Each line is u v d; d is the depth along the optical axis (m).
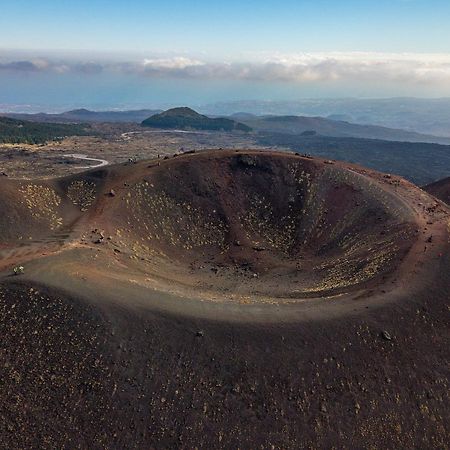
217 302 57.81
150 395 46.84
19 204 82.88
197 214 95.19
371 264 67.25
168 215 92.25
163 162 105.50
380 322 52.72
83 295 54.78
